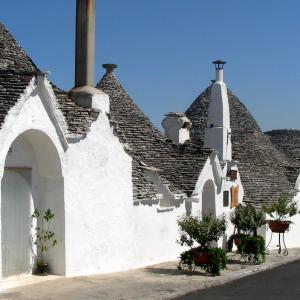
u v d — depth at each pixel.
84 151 15.68
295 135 38.75
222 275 17.41
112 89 23.78
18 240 14.38
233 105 32.31
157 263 19.47
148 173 20.25
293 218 28.58
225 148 25.41
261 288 15.87
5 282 13.80
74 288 13.82
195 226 17.52
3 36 16.95
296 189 29.28
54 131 14.49
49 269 15.14
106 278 15.54
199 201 21.73
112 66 24.33
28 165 14.64
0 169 12.84
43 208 15.09
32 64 17.19
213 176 22.86
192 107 32.38
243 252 20.64
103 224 16.48
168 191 20.17
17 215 14.36
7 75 13.83
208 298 14.30
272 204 24.91
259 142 31.25
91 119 15.88
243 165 28.27
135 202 18.12
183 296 14.42
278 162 31.11
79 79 17.09
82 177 15.65
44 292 13.20
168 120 25.62
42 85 13.88
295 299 14.43
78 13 17.23
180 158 22.52
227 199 24.59
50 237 15.09
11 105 13.05
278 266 20.70
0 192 13.00
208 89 32.78
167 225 20.12
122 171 17.22
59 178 14.99
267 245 26.23
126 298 13.22
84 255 15.80
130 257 17.78
